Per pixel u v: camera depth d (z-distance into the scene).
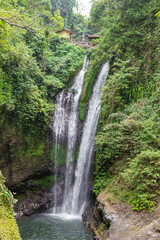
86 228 8.65
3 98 9.58
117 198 6.86
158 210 5.17
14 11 8.40
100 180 8.93
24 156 11.74
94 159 11.49
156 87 9.20
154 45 10.55
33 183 12.05
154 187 5.86
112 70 12.51
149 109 8.26
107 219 6.18
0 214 3.50
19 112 11.00
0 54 9.09
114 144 8.32
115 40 12.47
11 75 10.74
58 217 10.73
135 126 7.90
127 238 4.80
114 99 10.81
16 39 10.66
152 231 4.50
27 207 11.31
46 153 12.63
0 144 10.80
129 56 11.45
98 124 11.86
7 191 4.18
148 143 7.07
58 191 12.46
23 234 8.33
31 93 11.93
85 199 11.13
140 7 11.32
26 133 11.75
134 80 10.64
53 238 7.88
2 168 11.12
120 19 12.00
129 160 7.70
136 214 5.59
